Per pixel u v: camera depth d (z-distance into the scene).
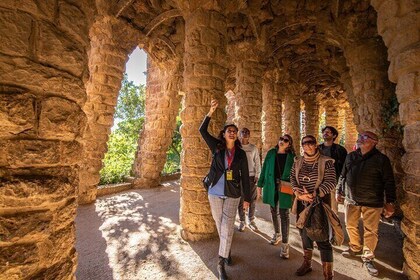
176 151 16.16
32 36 1.22
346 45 5.93
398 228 4.27
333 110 17.08
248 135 4.53
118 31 6.30
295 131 11.52
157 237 4.08
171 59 8.34
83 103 1.52
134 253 3.45
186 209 4.10
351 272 3.01
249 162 4.47
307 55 9.41
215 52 4.23
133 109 18.91
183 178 4.25
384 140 5.02
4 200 1.12
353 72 5.80
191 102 4.21
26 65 1.18
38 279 1.24
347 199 3.39
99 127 6.26
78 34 1.45
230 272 2.96
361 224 4.90
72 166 1.45
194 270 3.02
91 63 6.21
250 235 4.20
